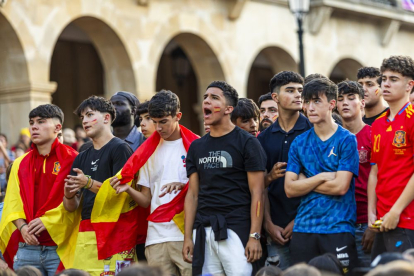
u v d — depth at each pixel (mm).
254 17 23359
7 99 18062
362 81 9102
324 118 7531
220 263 7637
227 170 7684
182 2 21359
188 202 7875
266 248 8195
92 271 8180
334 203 7422
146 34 20406
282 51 24359
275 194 8062
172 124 8219
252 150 7652
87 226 8328
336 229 7359
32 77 17797
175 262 8047
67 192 8195
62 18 18438
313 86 7555
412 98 7520
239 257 7512
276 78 8195
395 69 7258
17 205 8852
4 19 17328
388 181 7246
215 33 22219
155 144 8320
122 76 20219
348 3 25391
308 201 7512
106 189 8094
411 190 7004
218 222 7562
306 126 8141
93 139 8602
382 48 27422
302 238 7480
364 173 8180
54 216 8547
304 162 7602
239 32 22906
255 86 29344
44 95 18078
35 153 9031
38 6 17938
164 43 20859
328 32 25516
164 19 20859
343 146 7441
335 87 7605
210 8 22125
